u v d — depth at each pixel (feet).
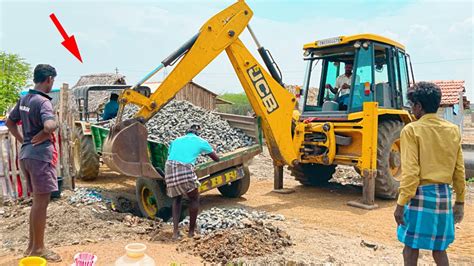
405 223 12.32
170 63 23.63
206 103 84.99
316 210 25.57
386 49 29.22
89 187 32.24
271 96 26.58
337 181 36.37
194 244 17.34
